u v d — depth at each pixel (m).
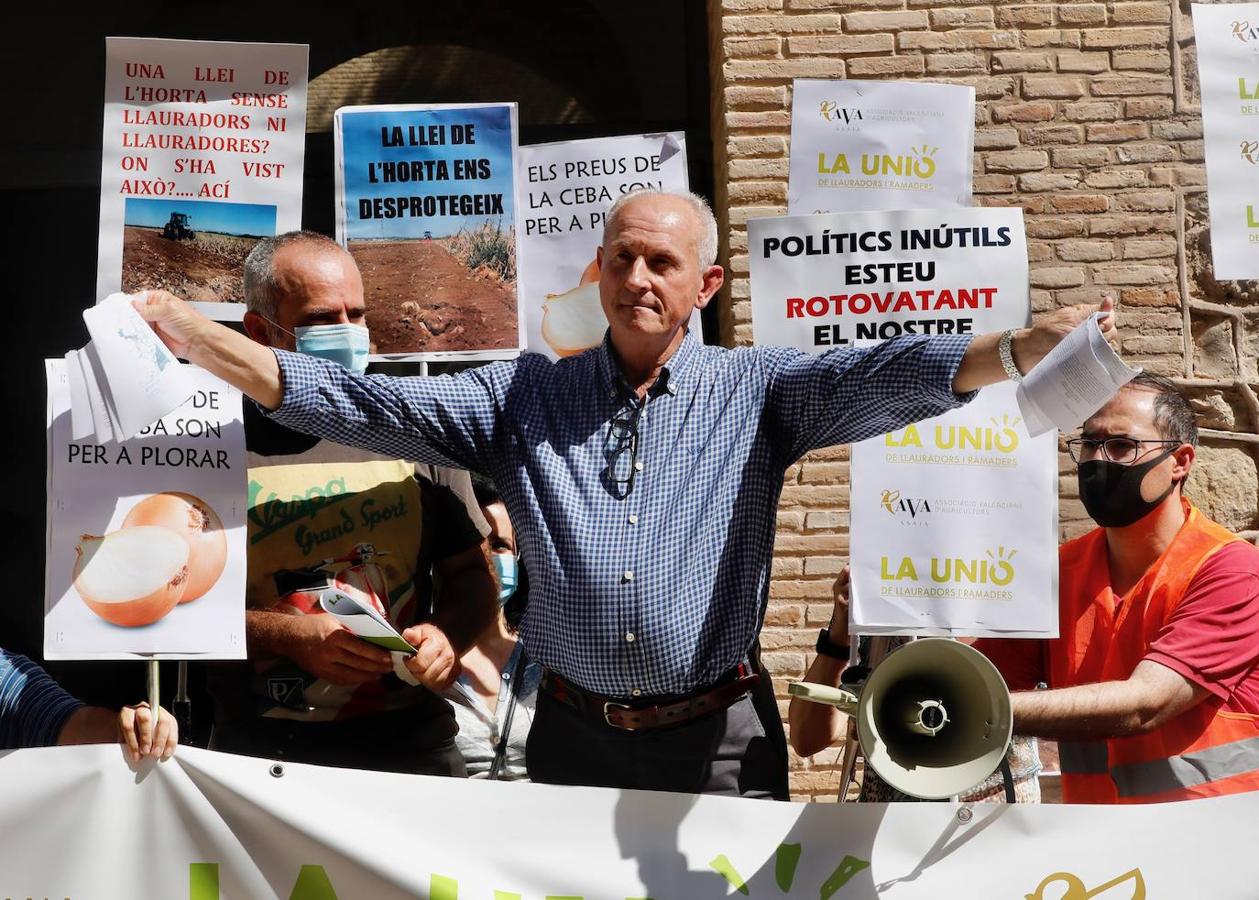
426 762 3.57
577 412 3.30
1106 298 2.92
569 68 6.29
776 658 5.45
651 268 3.25
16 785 3.02
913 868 3.09
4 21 6.27
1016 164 5.69
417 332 4.37
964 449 3.53
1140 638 3.50
